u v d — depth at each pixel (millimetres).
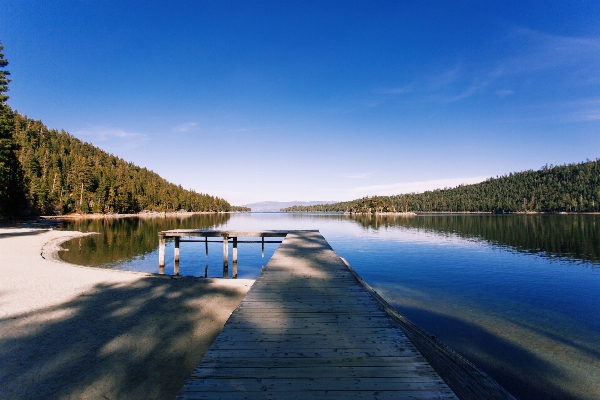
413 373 3148
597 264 19734
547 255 23406
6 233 28125
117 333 6730
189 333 6832
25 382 4832
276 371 3176
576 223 60562
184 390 2822
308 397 2738
